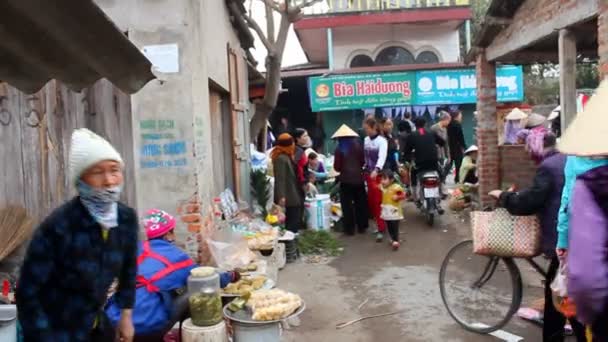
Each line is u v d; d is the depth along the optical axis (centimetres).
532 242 443
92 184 276
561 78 687
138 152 576
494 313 527
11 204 517
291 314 410
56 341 272
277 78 999
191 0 579
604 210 212
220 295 420
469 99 1716
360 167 908
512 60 952
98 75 373
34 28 294
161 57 572
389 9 1773
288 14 962
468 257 627
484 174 968
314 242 834
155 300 396
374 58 1922
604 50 573
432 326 513
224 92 818
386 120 1117
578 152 216
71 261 272
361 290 630
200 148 601
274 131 1912
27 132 526
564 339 454
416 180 1074
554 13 705
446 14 1764
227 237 564
